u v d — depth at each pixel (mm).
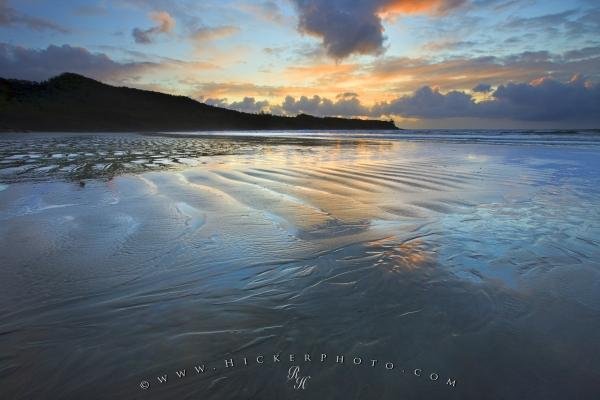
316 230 4211
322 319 2422
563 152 14164
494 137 28469
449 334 2266
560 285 2928
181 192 6230
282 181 7332
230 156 12719
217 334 2264
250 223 4457
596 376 1928
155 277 3051
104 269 3189
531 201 5691
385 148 17172
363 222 4523
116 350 2119
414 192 6305
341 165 10008
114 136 31766
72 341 2205
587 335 2271
